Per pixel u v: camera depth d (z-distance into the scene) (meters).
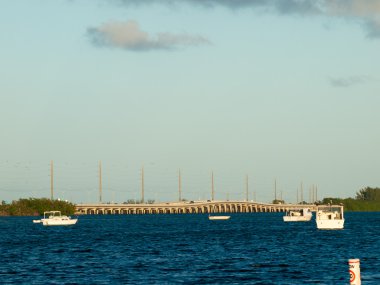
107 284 126.81
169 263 161.75
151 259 173.00
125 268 151.62
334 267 149.88
